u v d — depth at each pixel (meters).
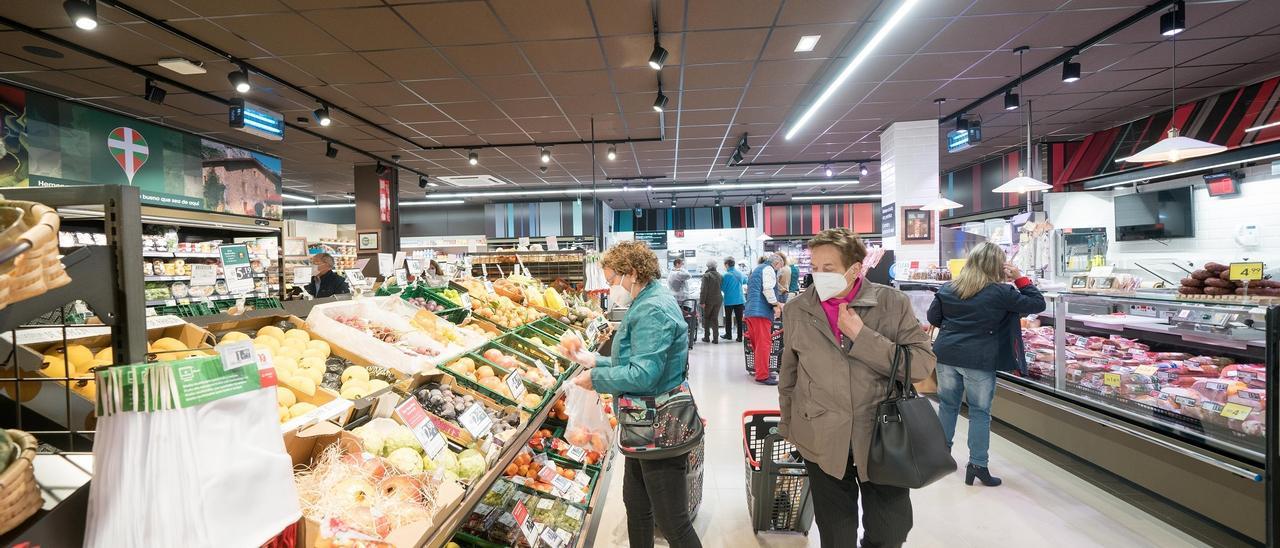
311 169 10.77
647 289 2.09
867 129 8.16
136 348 0.89
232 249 2.40
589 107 6.94
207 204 7.82
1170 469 2.80
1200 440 2.65
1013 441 3.97
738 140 8.98
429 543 1.23
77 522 0.71
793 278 6.30
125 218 0.88
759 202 16.92
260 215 8.77
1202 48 5.09
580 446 3.05
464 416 1.77
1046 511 2.92
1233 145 6.10
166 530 0.67
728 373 6.86
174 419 0.70
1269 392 2.34
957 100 6.68
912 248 7.56
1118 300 3.31
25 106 5.68
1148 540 2.60
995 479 3.24
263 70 5.43
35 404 1.02
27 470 0.72
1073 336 3.95
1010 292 3.09
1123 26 4.56
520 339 3.07
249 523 0.76
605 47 5.04
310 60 5.19
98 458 0.69
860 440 1.78
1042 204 8.57
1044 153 8.84
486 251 11.34
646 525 2.14
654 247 17.34
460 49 5.00
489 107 6.85
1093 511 2.90
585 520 2.57
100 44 4.72
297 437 1.27
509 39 4.81
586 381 1.99
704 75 5.80
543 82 5.96
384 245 10.34
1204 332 2.98
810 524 2.73
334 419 1.45
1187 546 2.53
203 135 7.76
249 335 1.84
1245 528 2.44
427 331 2.48
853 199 16.86
